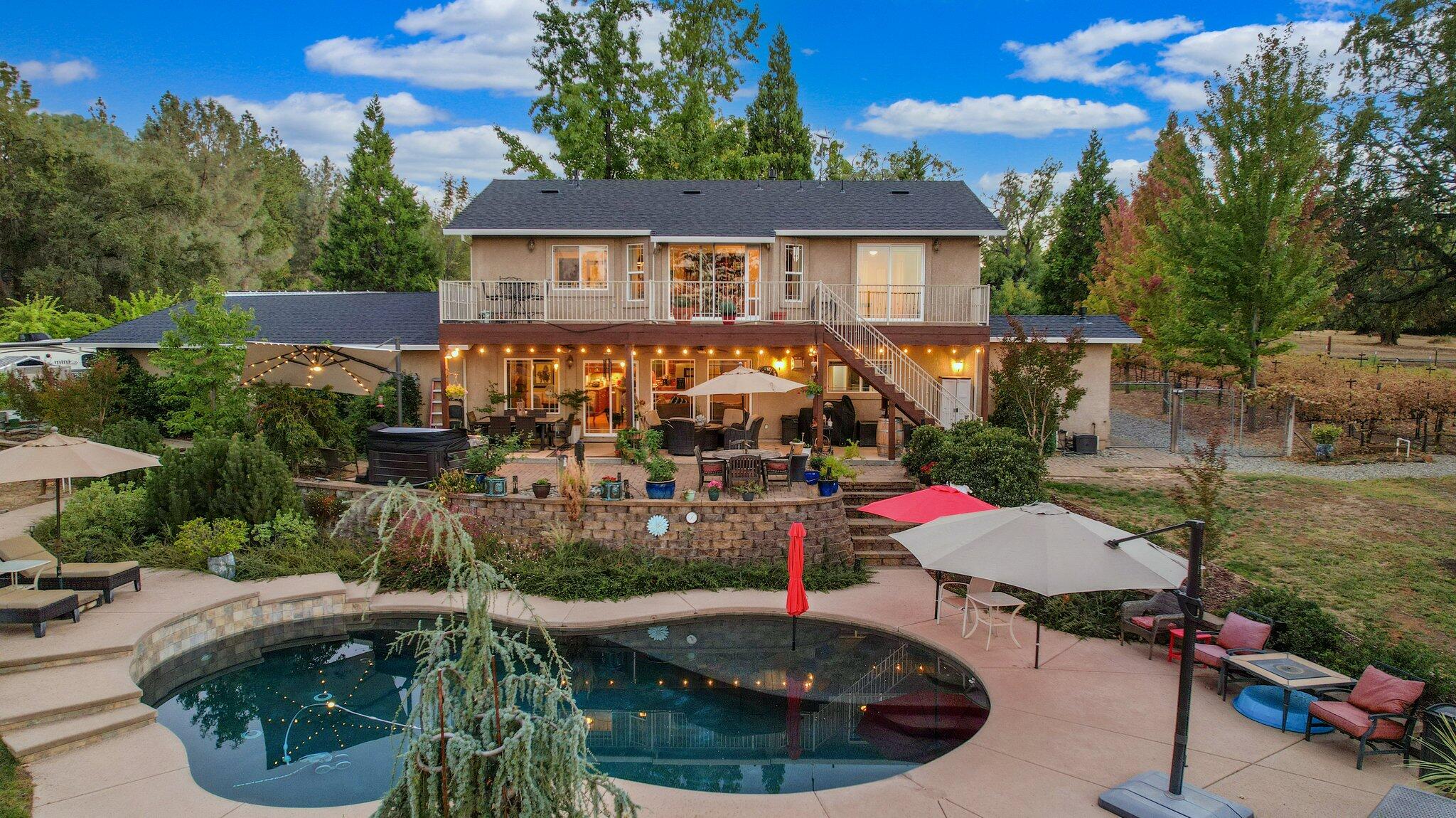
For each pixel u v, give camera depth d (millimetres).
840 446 22047
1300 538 14453
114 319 37906
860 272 22688
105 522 14742
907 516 11594
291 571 13609
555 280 22703
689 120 37719
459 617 12469
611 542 14820
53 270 42031
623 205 23906
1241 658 9164
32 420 23359
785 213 23344
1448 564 12977
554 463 19328
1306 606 10148
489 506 15297
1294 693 9273
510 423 20297
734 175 39000
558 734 4273
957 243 22469
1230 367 27062
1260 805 7027
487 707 4328
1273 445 23359
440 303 21500
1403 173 35094
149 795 7219
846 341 20734
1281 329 23016
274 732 9086
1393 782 7445
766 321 21422
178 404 23266
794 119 42125
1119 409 31500
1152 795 6977
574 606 12898
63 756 7949
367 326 23969
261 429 17266
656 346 22391
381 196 42281
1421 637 10633
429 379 22922
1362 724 7691
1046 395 17234
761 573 13992
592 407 23359
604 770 8141
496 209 23344
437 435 16297
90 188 44906
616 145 37625
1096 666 10492
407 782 4254
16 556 11625
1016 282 51344
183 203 46500
